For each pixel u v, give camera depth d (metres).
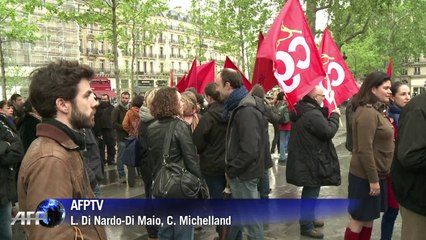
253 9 24.09
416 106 2.80
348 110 4.96
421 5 33.88
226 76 4.35
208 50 63.41
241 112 3.98
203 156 4.97
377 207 4.12
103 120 10.72
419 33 38.28
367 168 3.96
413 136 2.74
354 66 46.12
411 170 2.84
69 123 2.03
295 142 5.09
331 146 5.12
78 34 57.28
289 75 4.99
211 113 4.88
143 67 72.44
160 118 3.93
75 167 1.98
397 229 5.53
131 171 8.27
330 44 7.14
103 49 64.75
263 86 5.77
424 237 2.88
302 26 5.14
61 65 2.03
